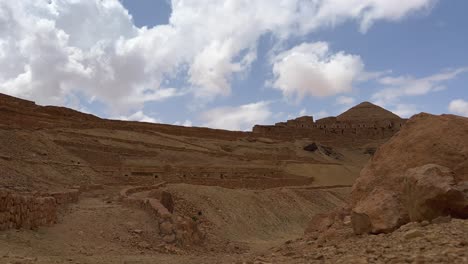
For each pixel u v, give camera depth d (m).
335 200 70.94
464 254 8.51
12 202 17.83
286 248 16.73
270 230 47.75
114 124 92.69
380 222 13.71
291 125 155.38
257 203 53.81
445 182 12.54
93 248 19.14
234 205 49.66
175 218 25.41
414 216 13.10
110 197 40.16
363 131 155.50
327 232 16.42
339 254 11.43
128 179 59.69
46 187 40.16
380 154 17.31
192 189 48.53
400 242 11.02
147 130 100.81
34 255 14.55
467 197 12.30
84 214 27.20
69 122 84.62
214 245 27.09
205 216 41.91
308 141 131.12
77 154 65.44
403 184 14.16
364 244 12.08
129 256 18.16
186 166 71.69
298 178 81.94
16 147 54.06
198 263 15.69
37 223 20.11
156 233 24.55
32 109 83.31
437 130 15.55
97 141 75.38
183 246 23.50
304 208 60.69
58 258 14.52
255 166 85.50
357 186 17.28
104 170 60.31
